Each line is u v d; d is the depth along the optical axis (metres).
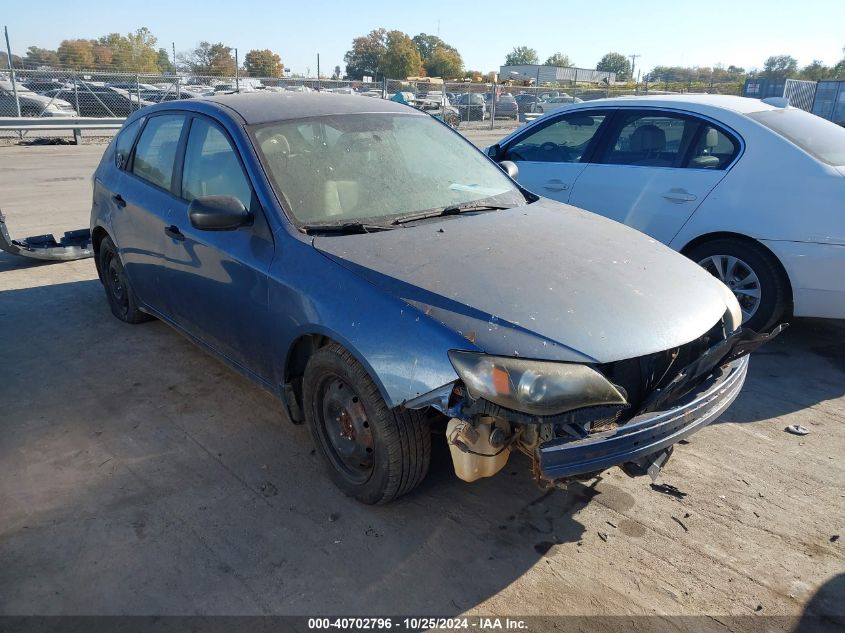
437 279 2.64
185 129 3.91
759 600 2.48
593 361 2.37
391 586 2.51
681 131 4.98
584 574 2.60
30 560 2.61
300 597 2.45
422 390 2.44
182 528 2.80
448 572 2.59
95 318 5.14
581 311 2.54
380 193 3.39
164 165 4.07
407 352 2.48
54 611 2.37
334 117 3.75
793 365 4.56
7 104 18.20
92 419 3.66
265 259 3.08
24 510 2.90
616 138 5.33
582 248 3.06
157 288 4.17
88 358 4.42
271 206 3.13
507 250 2.92
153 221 3.99
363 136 3.70
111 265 4.93
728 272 4.70
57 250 6.47
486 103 28.00
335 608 2.41
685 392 2.70
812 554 2.73
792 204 4.37
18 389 3.98
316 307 2.78
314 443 3.14
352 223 3.12
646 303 2.68
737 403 4.01
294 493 3.04
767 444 3.55
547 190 5.62
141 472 3.19
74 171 12.56
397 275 2.68
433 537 2.78
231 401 3.88
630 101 5.36
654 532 2.84
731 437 3.62
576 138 5.60
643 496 3.09
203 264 3.51
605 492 3.11
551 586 2.53
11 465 3.22
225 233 3.36
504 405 2.28
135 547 2.68
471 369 2.32
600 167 5.33
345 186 3.34
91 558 2.62
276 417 3.71
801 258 4.33
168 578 2.53
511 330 2.41
